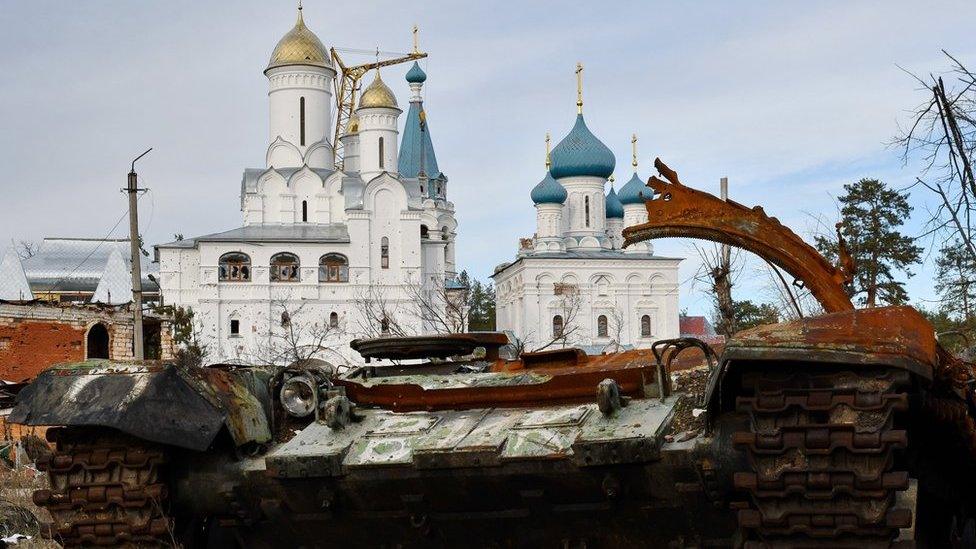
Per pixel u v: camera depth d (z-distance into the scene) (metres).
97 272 98.00
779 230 11.69
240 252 91.31
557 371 11.20
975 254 15.02
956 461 10.94
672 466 9.38
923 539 10.21
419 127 118.12
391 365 12.70
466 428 10.29
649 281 101.00
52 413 10.03
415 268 93.25
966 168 14.77
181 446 10.08
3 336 50.25
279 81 98.31
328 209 95.88
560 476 9.77
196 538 11.05
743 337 8.75
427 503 10.28
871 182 40.50
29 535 15.85
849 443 8.46
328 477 10.23
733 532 9.77
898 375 8.48
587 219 104.12
